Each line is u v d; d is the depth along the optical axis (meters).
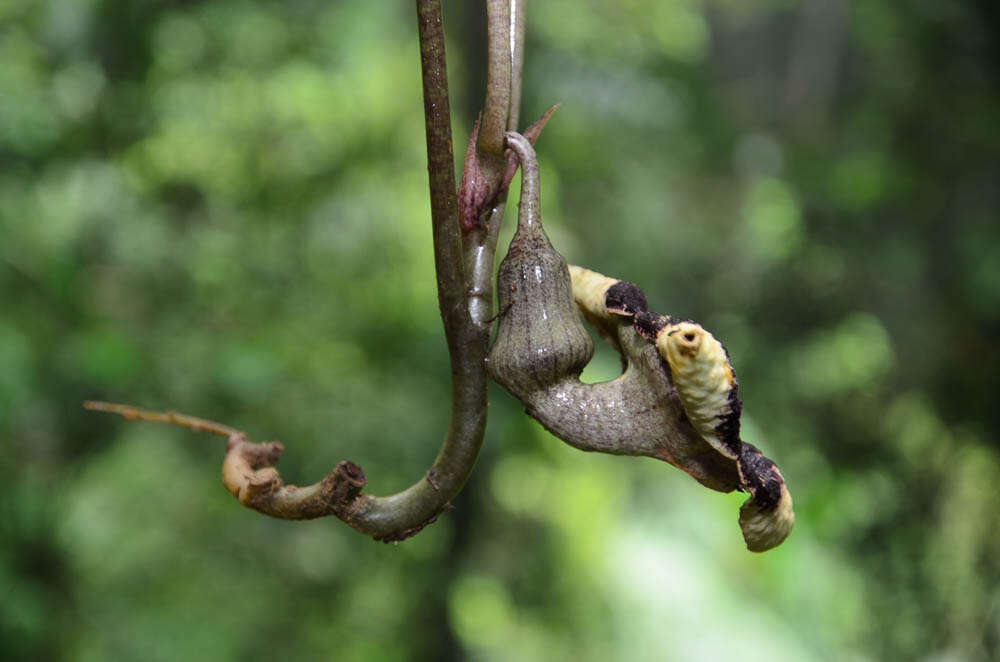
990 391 7.82
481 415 1.75
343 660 9.21
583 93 10.12
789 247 9.14
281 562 9.52
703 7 16.42
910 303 8.45
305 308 9.18
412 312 9.28
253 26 8.72
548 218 10.45
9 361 6.46
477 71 8.42
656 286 11.41
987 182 7.95
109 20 7.81
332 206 9.34
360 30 9.37
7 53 7.61
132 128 8.23
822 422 8.88
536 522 10.21
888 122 8.26
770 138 12.99
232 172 9.08
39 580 7.36
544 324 1.71
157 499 9.11
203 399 8.18
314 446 8.79
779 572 9.73
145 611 8.63
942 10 7.46
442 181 1.67
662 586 10.35
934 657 7.89
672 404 1.65
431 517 1.78
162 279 8.58
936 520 8.09
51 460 7.50
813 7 13.87
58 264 7.27
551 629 10.09
